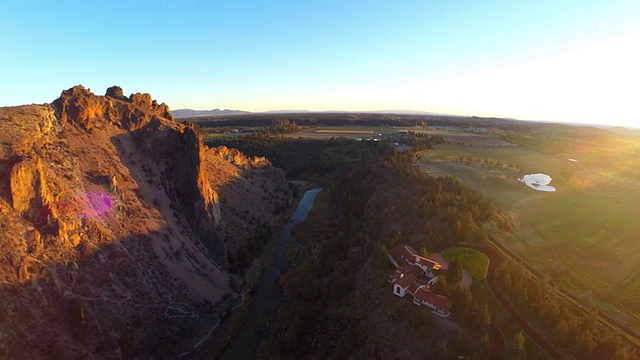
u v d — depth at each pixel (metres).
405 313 58.97
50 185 75.44
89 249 72.19
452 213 87.62
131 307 70.75
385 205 106.56
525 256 77.94
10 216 67.94
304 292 81.12
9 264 62.16
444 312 57.62
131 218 85.25
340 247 98.75
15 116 85.81
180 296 80.06
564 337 51.53
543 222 96.75
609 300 64.69
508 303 60.38
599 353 49.12
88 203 79.50
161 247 85.50
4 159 73.25
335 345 63.50
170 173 104.00
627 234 89.38
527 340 53.16
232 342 76.38
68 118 96.44
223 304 85.69
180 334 73.12
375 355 56.53
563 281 69.75
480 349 49.34
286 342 69.38
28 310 59.28
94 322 63.78
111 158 94.56
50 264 66.12
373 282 68.56
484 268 70.44
